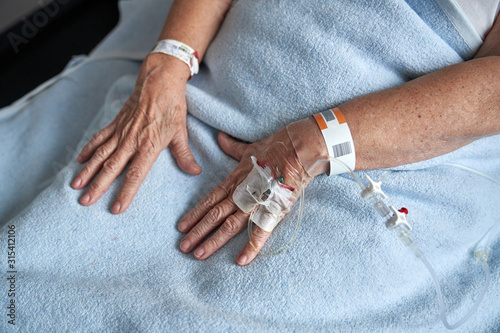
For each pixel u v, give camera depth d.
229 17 1.11
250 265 0.85
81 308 0.80
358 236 0.85
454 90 0.83
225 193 0.92
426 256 0.89
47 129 1.24
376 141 0.84
